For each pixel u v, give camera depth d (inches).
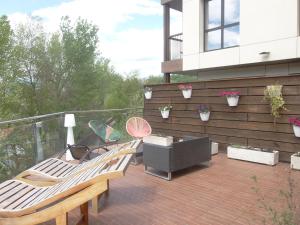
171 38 391.2
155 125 303.1
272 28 259.8
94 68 759.1
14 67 655.8
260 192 143.0
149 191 147.8
